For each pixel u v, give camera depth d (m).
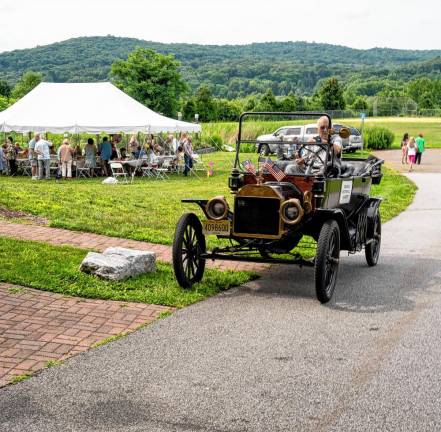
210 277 7.90
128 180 23.27
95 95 26.27
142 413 4.21
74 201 13.69
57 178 23.75
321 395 4.53
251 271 8.37
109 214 12.30
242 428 4.02
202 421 4.11
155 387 4.63
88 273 7.55
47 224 10.88
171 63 92.00
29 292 6.91
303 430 4.00
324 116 7.70
